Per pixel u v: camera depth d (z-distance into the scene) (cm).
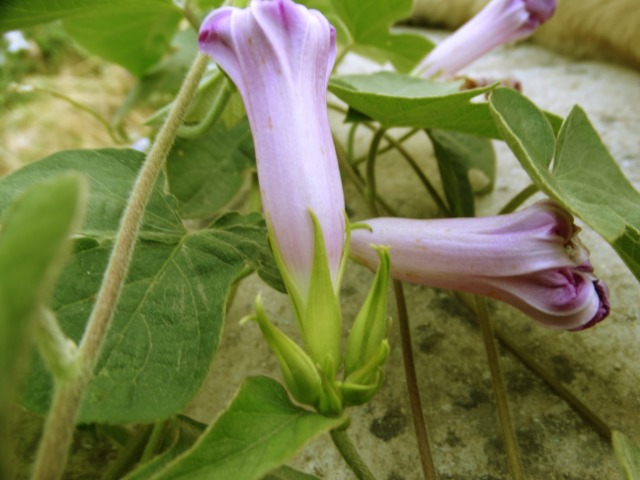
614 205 9
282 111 7
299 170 7
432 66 13
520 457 9
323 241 7
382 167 16
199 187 13
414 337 11
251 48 8
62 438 5
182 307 8
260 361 11
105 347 8
